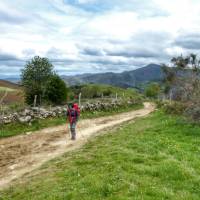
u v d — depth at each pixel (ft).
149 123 98.68
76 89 279.08
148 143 62.69
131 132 80.69
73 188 38.58
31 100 147.33
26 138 78.64
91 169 46.26
